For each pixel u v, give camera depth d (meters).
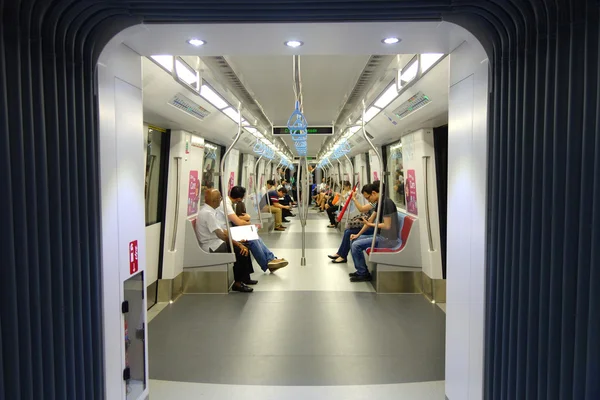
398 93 4.31
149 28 1.99
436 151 5.29
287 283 6.22
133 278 2.44
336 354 3.69
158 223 5.33
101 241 1.98
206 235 5.80
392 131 6.21
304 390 3.07
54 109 1.63
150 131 5.07
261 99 6.84
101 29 1.87
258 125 8.02
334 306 5.09
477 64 2.14
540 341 1.61
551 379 1.55
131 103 2.35
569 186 1.45
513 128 1.82
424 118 4.60
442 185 5.30
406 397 2.97
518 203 1.77
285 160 18.81
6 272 1.38
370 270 6.34
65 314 1.73
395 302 5.25
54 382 1.65
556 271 1.52
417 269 5.66
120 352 2.24
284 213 15.09
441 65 3.14
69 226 1.72
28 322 1.48
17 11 1.42
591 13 1.35
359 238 6.59
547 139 1.57
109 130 2.10
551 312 1.54
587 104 1.37
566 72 1.50
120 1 1.72
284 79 5.42
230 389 3.08
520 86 1.75
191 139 5.78
